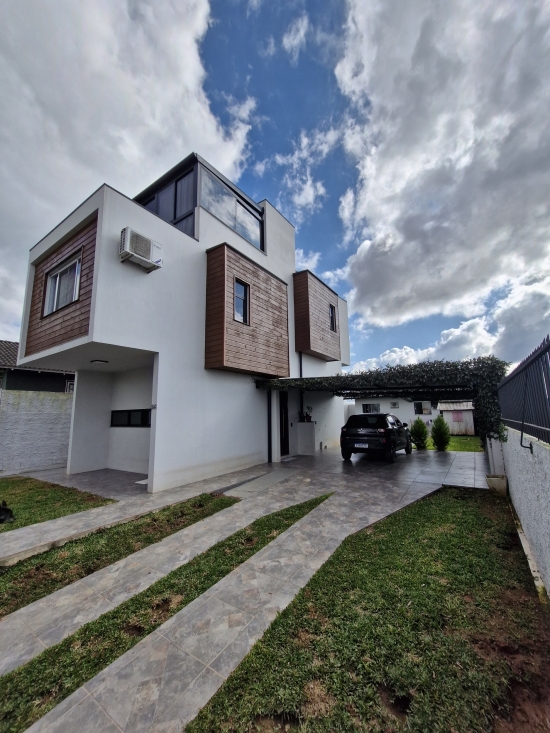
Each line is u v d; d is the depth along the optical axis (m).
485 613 2.70
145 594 3.23
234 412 9.28
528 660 2.19
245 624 2.73
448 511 5.36
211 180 9.50
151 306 7.09
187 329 7.94
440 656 2.24
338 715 1.85
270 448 10.69
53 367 9.07
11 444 9.84
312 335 12.91
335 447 15.16
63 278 7.54
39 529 4.84
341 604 2.91
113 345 6.38
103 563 3.94
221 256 8.44
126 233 6.34
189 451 7.74
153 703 1.99
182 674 2.21
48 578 3.64
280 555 3.96
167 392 7.33
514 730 1.74
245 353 8.85
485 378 6.87
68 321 6.82
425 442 13.97
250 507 5.86
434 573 3.37
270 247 12.04
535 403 3.32
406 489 6.86
